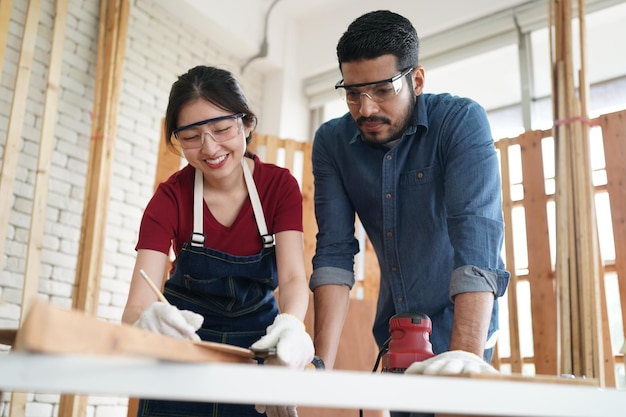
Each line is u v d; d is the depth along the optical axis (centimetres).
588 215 337
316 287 170
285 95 543
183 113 145
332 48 540
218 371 68
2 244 348
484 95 484
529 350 387
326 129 185
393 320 123
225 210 159
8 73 389
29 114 394
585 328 322
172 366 67
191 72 148
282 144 441
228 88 146
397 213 169
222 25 507
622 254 346
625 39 426
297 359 108
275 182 159
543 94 448
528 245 376
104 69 423
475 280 140
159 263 150
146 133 456
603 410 84
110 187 414
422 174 167
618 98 426
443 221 166
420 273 167
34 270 360
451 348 137
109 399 399
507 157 395
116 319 417
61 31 399
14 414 339
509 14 453
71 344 62
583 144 348
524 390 80
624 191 352
